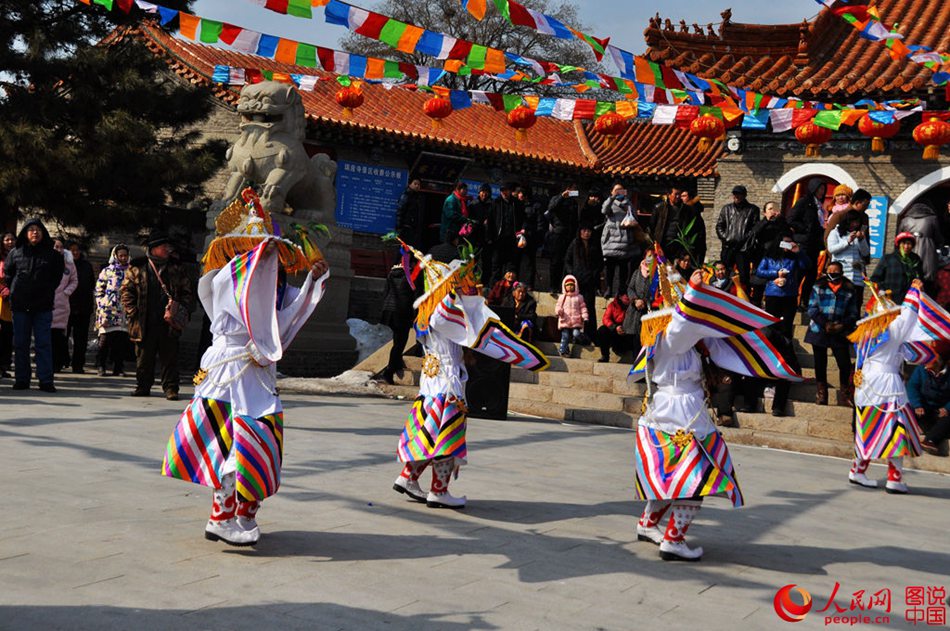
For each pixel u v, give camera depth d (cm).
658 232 1442
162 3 1841
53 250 1194
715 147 2727
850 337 923
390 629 427
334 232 1639
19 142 1692
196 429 538
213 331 551
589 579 529
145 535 556
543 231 1759
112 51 1825
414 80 895
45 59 1730
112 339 1495
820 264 1490
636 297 1341
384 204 2438
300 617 434
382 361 1493
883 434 895
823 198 1752
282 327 559
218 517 544
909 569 612
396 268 1401
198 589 466
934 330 884
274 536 577
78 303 1495
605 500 755
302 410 1158
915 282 896
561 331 1496
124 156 1792
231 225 561
